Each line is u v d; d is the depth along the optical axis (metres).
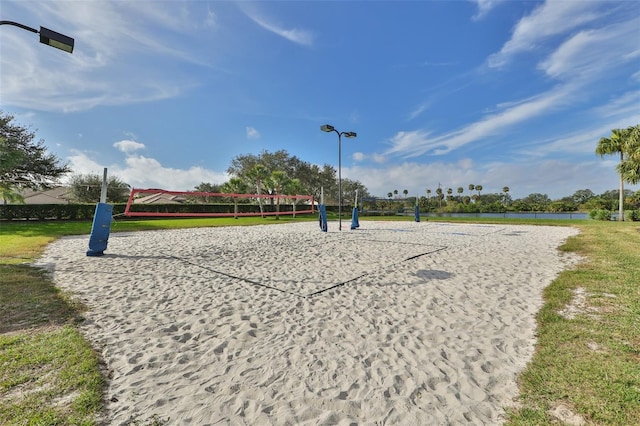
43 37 4.34
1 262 5.26
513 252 6.58
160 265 5.27
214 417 1.57
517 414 1.58
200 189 40.06
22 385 1.77
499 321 2.85
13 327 2.61
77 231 10.50
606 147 15.91
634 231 10.01
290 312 3.12
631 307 3.02
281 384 1.87
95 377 1.87
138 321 2.84
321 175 39.59
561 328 2.59
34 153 16.89
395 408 1.65
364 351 2.30
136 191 9.53
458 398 1.72
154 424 1.50
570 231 11.23
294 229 12.66
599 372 1.90
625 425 1.44
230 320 2.90
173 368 2.04
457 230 12.09
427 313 3.07
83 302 3.31
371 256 6.17
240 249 7.05
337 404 1.68
